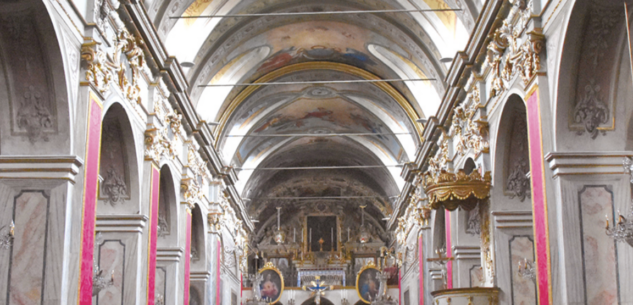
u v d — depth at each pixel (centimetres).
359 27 2283
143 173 1552
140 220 1495
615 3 1006
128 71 1450
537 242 1155
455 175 1586
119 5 1327
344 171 4031
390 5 2016
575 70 1092
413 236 2966
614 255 1076
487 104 1585
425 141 2241
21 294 1048
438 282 2412
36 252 1060
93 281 1261
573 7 1027
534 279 1400
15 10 998
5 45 1041
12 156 1080
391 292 3950
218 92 2419
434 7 1895
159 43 1587
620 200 1094
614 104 1112
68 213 1083
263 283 3991
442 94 2130
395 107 2695
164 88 1711
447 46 1947
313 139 3553
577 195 1097
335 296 4066
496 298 1478
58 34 1044
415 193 2742
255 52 2403
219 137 2531
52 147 1095
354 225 4406
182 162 2011
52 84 1077
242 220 3500
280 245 4359
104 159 1490
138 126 1518
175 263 1906
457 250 1881
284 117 3148
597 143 1116
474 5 1625
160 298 1858
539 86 1146
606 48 1070
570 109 1115
